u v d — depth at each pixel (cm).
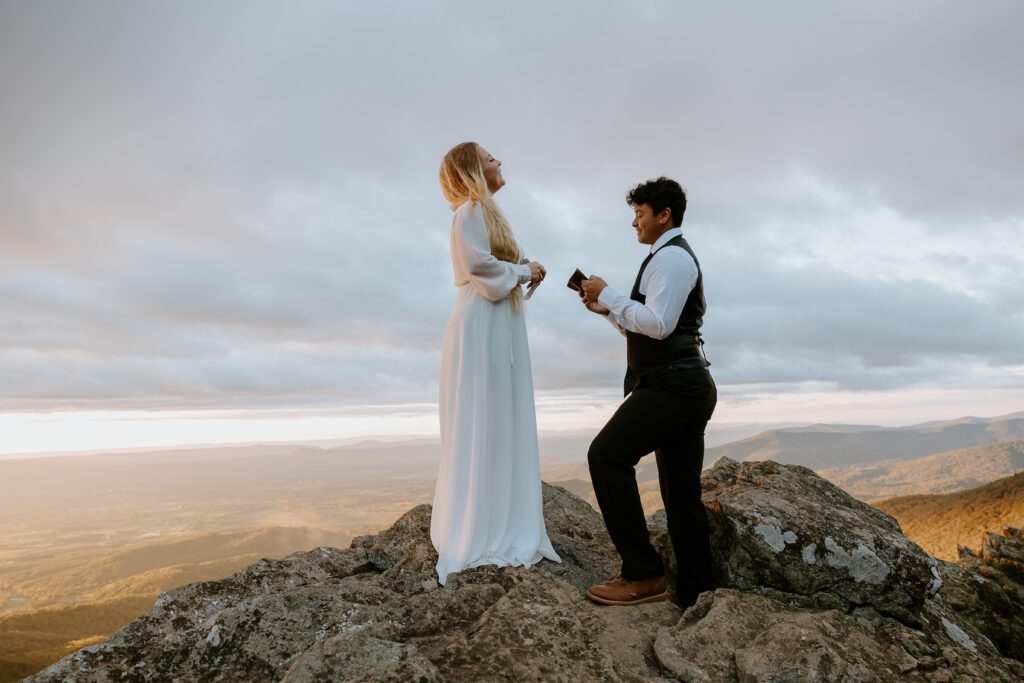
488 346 409
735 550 348
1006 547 690
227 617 293
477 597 320
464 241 399
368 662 234
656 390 327
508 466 402
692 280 323
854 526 348
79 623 12312
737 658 257
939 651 285
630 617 316
